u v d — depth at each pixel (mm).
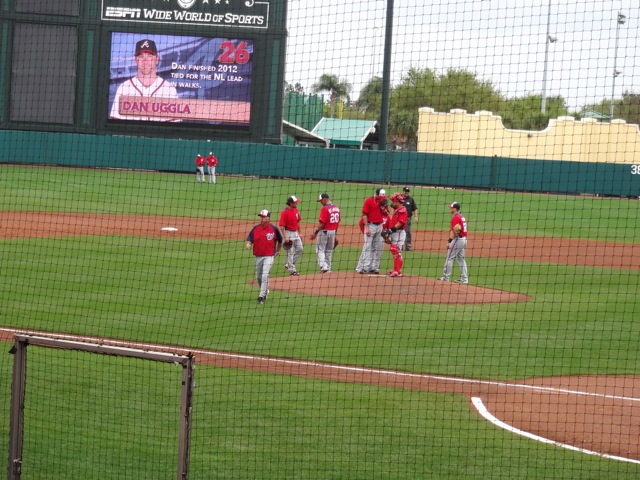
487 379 30484
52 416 24922
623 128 51594
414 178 86688
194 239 65562
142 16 123250
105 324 36906
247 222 78750
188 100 124250
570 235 78750
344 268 54531
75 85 123812
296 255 50812
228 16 122875
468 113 82125
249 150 110750
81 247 58656
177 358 18031
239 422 24984
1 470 21328
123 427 24234
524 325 39062
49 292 43062
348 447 23312
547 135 62688
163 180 113812
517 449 23578
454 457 22828
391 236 49500
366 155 80188
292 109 107188
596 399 28500
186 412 18094
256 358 32344
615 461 22844
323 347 34156
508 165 78438
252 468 21672
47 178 107438
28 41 122312
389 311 41156
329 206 50812
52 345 18781
